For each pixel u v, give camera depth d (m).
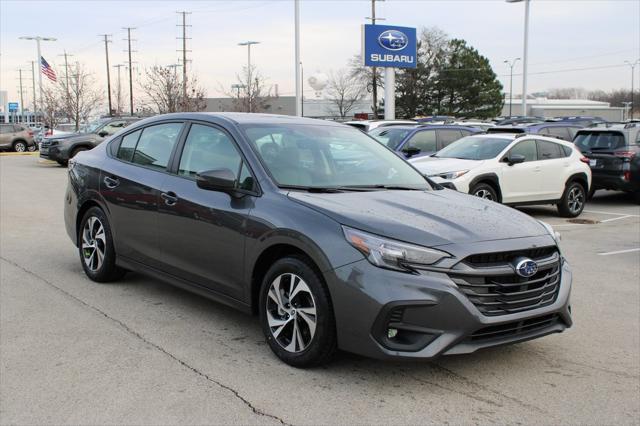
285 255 4.29
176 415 3.48
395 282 3.66
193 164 5.18
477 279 3.74
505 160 11.55
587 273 7.34
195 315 5.27
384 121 16.44
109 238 5.96
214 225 4.69
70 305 5.50
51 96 57.69
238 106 54.56
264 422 3.42
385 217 3.99
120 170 5.86
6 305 5.47
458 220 4.11
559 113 83.56
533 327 4.04
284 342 4.26
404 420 3.48
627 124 14.63
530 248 3.97
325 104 79.81
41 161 27.55
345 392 3.81
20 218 10.67
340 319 3.82
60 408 3.55
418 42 66.25
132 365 4.18
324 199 4.29
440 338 3.66
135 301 5.64
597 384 4.04
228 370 4.11
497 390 3.91
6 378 3.95
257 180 4.55
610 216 12.73
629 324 5.35
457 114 64.62
